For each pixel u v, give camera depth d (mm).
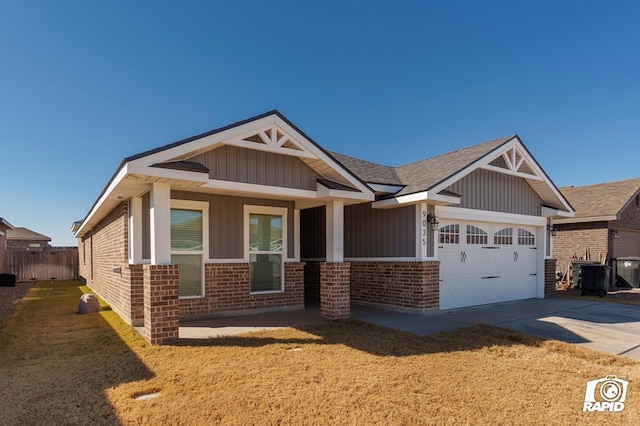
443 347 6203
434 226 9734
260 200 9602
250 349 5961
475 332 7293
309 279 13250
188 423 3502
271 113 7262
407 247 9758
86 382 4535
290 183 7770
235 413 3695
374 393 4230
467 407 3906
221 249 8961
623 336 7184
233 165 7020
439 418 3652
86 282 19094
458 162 10398
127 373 4840
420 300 9297
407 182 10258
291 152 7469
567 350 6051
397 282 9930
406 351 5941
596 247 16594
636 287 15680
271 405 3881
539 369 5129
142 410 3744
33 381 4590
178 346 6117
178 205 8422
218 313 8812
